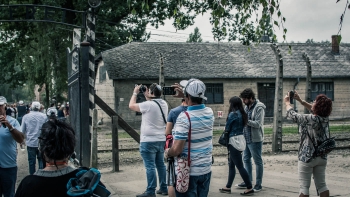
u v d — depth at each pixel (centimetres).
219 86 3550
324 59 4003
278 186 931
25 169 1341
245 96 862
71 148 310
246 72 3603
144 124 806
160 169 844
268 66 3719
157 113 802
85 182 294
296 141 1883
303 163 611
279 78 1595
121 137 2381
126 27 2942
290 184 954
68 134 308
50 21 1224
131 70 3344
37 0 2638
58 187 297
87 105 1088
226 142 830
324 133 606
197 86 488
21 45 3186
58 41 2912
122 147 1867
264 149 1709
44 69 3228
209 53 3759
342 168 1197
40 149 306
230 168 852
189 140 481
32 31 2995
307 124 605
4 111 693
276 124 1588
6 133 686
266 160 1385
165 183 852
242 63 3709
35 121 1064
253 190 837
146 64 3453
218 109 3531
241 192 866
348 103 3894
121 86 3306
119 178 1088
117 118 1213
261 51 3903
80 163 1077
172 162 538
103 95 3562
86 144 1084
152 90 818
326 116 608
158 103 808
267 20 815
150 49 3656
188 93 492
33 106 1075
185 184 477
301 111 3681
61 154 304
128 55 3516
